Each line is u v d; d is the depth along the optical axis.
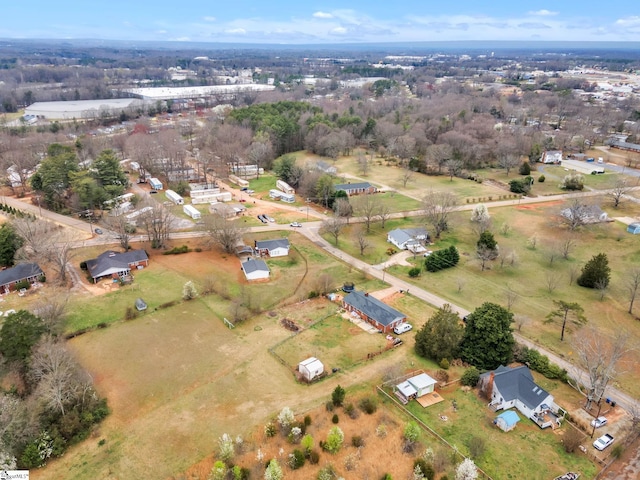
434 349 53.38
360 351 55.69
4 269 74.38
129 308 63.38
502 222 99.94
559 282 74.12
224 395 47.84
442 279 75.38
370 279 75.00
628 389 49.94
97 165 108.00
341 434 40.88
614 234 91.94
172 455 40.56
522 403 46.03
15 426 40.12
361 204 104.38
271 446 41.47
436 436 42.91
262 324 61.28
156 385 49.22
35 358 47.31
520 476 38.84
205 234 92.12
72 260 79.19
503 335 52.03
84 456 40.56
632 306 66.88
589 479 38.75
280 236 92.81
